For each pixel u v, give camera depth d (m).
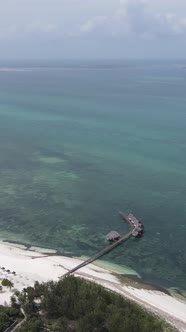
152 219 73.50
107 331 42.97
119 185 88.00
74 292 47.84
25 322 44.69
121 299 47.56
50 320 45.81
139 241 66.44
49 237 67.94
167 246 65.19
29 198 82.25
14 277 55.16
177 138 124.88
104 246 65.38
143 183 89.00
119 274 57.91
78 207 78.19
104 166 99.88
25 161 104.19
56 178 92.38
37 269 57.69
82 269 58.47
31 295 48.44
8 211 76.75
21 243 65.81
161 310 49.75
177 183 88.69
